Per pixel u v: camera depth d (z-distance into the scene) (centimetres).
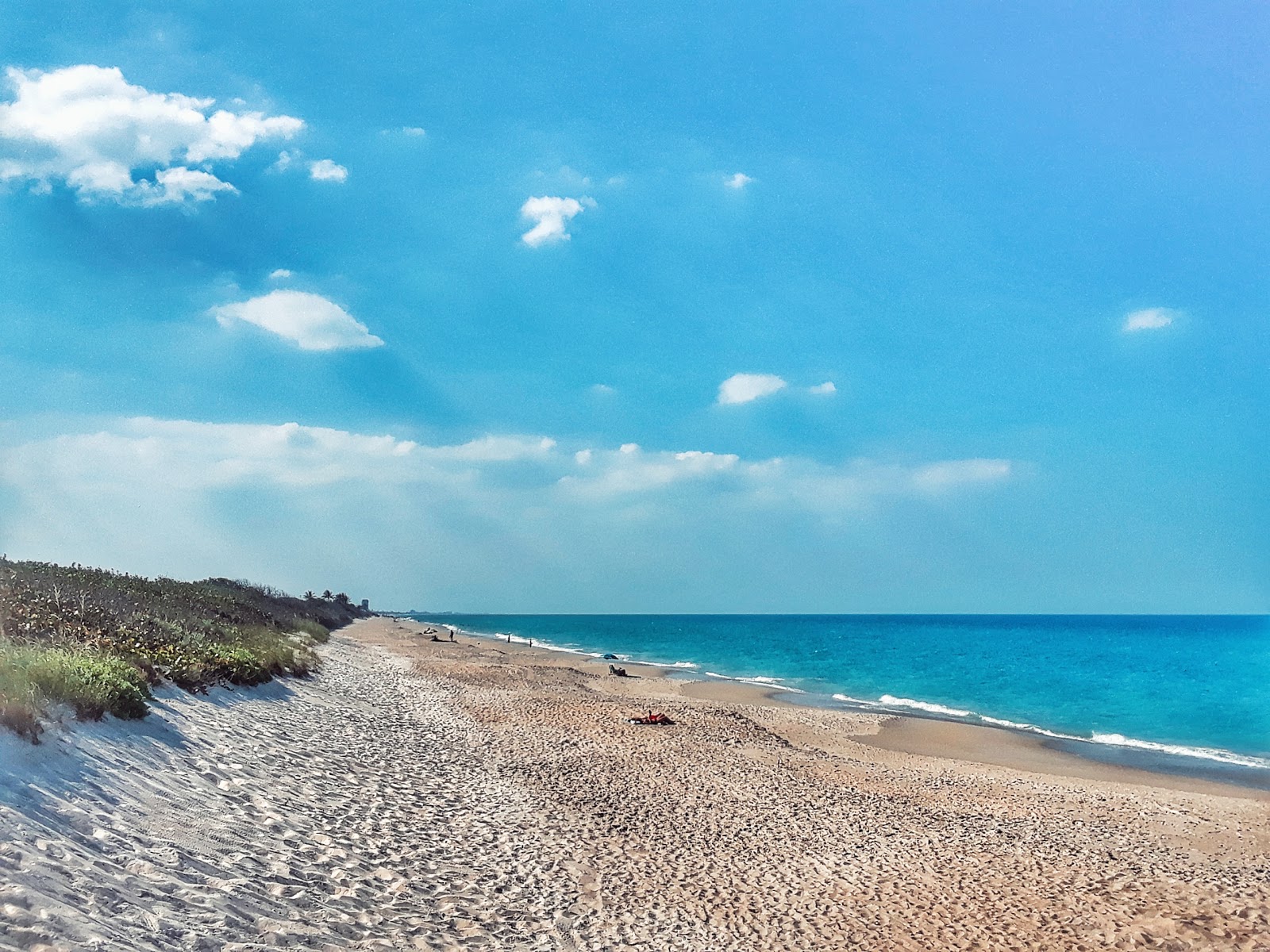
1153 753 2945
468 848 1162
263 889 773
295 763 1338
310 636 4631
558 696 3206
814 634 14025
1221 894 1274
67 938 526
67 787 793
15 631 1349
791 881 1252
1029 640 12019
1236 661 7950
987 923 1122
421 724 2219
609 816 1484
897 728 3180
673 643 10538
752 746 2425
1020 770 2450
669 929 1008
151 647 1714
